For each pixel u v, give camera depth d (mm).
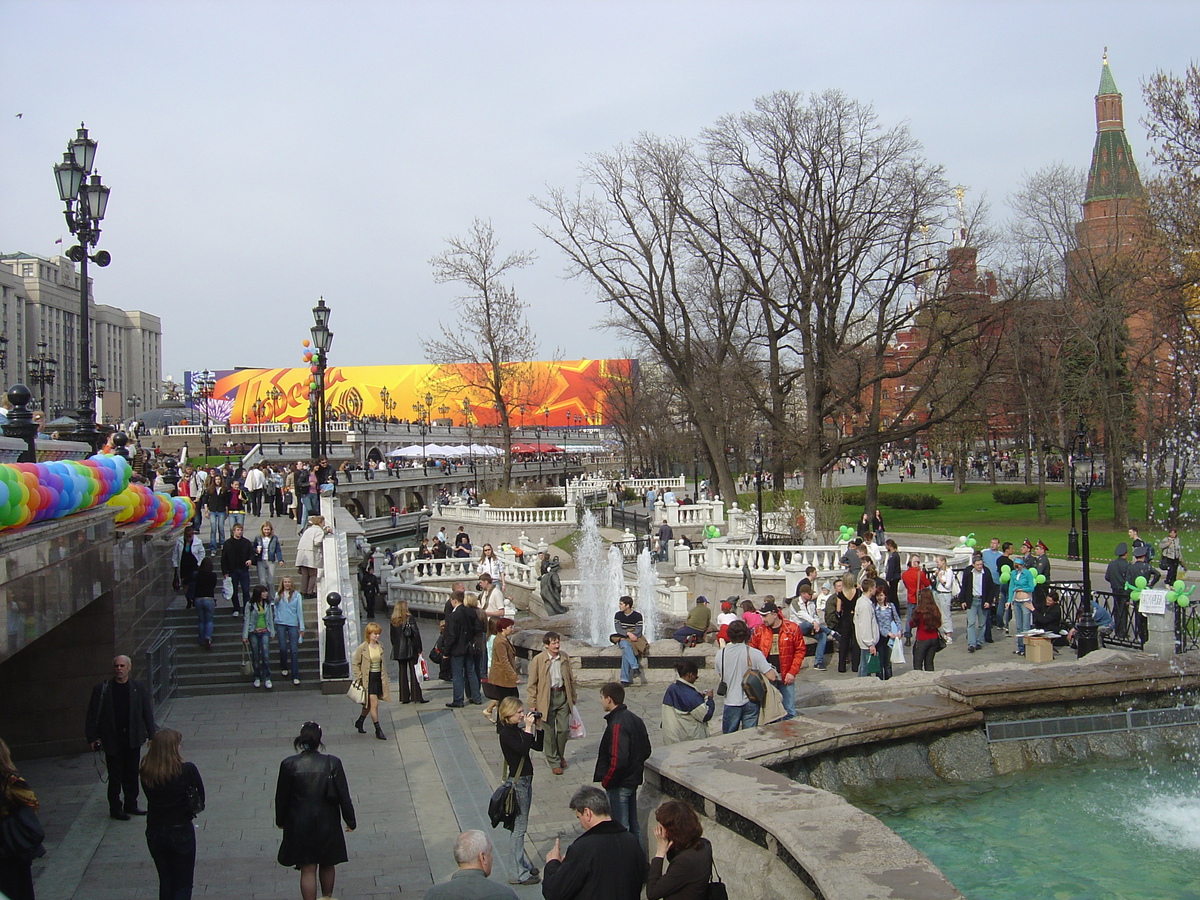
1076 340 44844
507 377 67312
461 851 6262
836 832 7156
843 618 17766
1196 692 12344
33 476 9141
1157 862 9000
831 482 56250
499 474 89188
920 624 15477
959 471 63312
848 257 41562
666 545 39812
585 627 27703
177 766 7941
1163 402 39500
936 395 46781
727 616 17203
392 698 17188
